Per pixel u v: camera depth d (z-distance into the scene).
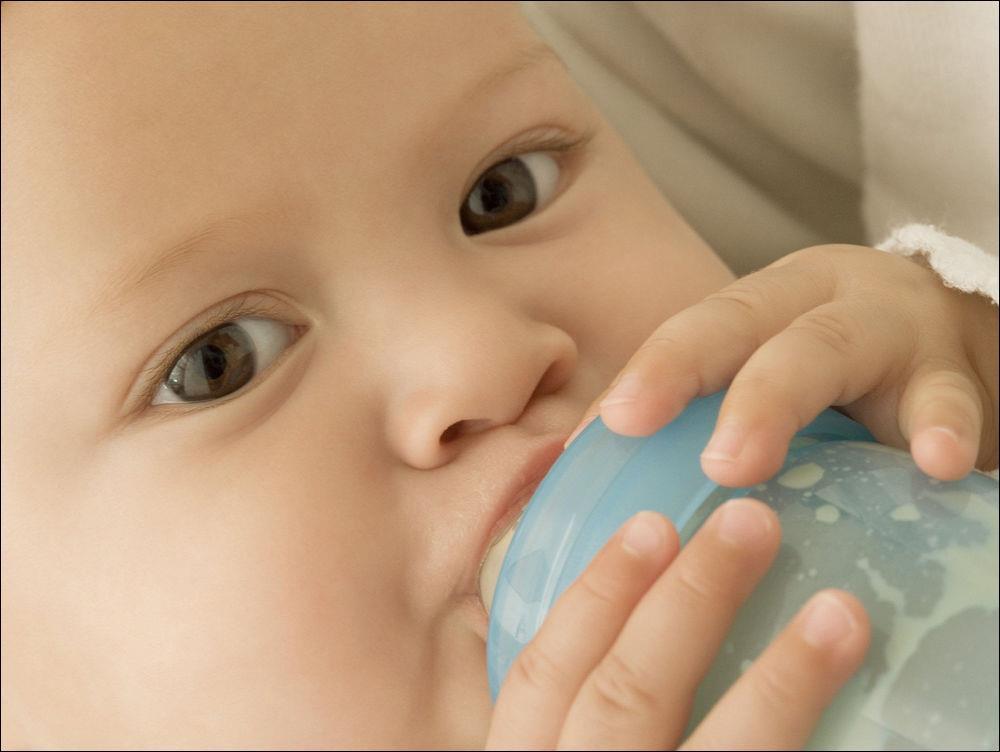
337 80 0.80
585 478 0.68
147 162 0.76
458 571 0.78
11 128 0.76
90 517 0.80
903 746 0.55
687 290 0.95
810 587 0.59
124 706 0.83
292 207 0.78
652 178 1.43
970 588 0.57
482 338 0.78
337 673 0.78
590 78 1.46
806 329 0.71
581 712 0.62
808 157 1.41
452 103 0.85
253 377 0.81
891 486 0.63
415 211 0.83
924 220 1.33
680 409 0.68
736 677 0.60
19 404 0.79
